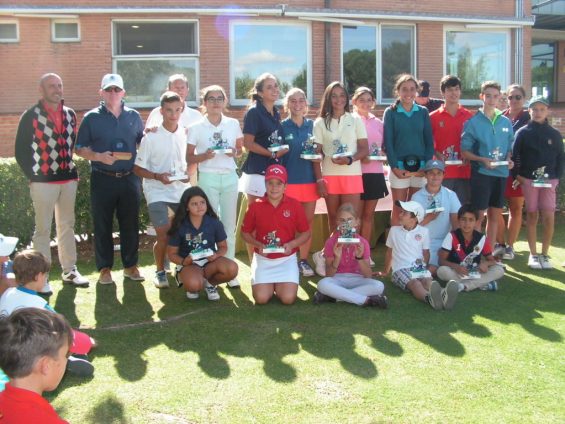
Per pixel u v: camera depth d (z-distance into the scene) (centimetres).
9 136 1096
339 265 523
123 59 1165
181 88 616
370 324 450
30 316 209
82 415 313
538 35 1842
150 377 359
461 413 312
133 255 570
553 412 313
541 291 541
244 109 1175
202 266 518
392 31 1289
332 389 341
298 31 1225
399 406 320
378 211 708
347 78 1270
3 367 204
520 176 623
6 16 1125
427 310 485
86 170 729
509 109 688
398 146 601
